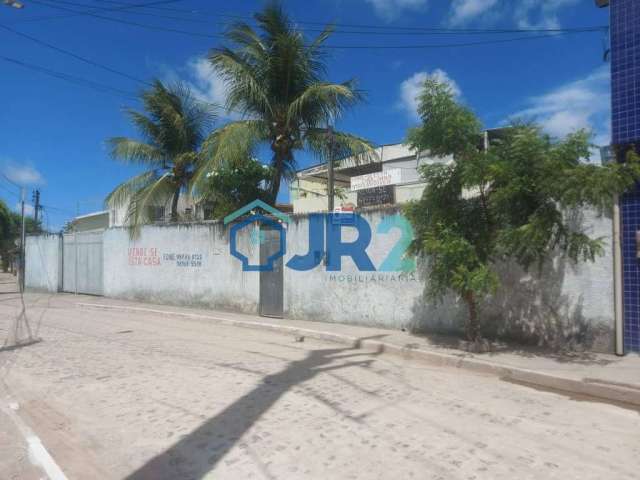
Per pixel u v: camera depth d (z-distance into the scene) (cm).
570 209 759
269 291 1249
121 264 1722
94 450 444
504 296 843
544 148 674
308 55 1358
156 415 528
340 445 442
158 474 394
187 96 1752
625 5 745
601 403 567
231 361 784
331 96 1334
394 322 1009
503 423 498
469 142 740
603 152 757
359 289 1069
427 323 954
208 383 649
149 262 1602
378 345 870
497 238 706
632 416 522
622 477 380
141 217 1652
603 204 652
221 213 1371
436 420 506
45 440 470
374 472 389
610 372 641
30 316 1377
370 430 478
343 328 1038
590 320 755
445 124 725
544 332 799
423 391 613
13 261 4275
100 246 1848
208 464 409
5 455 436
